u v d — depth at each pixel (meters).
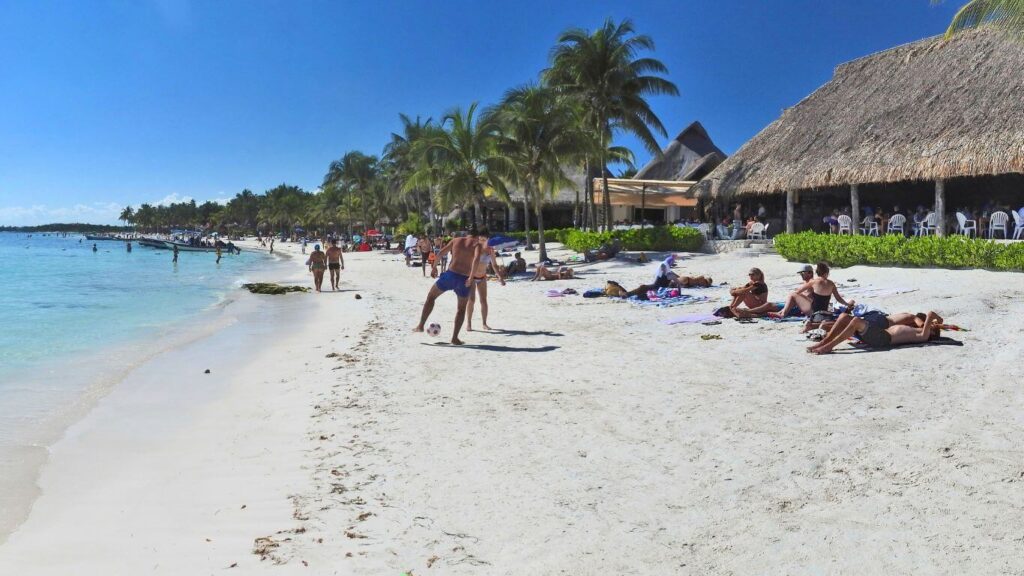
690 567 3.48
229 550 3.91
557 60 32.56
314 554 3.80
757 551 3.60
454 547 3.82
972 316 9.74
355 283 25.62
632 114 32.97
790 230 24.23
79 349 11.79
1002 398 5.85
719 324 10.86
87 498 4.90
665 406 6.38
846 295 13.16
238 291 24.39
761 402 6.30
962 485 4.21
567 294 16.81
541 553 3.70
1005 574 3.24
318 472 5.14
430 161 32.69
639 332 10.71
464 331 11.63
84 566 3.79
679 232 27.03
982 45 20.22
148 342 12.57
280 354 10.66
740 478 4.57
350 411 6.81
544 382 7.61
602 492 4.48
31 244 126.81
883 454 4.80
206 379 9.07
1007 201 22.80
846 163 20.80
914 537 3.64
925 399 6.03
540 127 28.02
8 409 7.61
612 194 34.50
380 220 88.75
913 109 20.44
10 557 3.94
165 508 4.62
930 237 16.20
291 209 135.00
